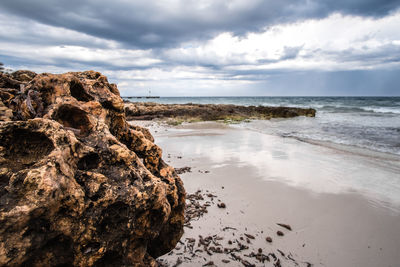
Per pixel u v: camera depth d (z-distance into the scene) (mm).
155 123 25891
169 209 2877
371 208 6082
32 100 2881
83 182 2281
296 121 29094
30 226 1796
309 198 6578
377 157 11133
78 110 3020
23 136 2330
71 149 2367
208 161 10094
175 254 4215
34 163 2195
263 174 8438
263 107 42094
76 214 2066
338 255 4375
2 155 2168
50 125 2340
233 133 18453
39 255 1922
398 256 4375
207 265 3963
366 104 66625
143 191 2504
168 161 10078
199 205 5957
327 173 8695
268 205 6113
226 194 6734
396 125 23031
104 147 2697
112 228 2312
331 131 19859
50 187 1859
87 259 2131
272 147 13117
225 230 4973
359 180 8055
